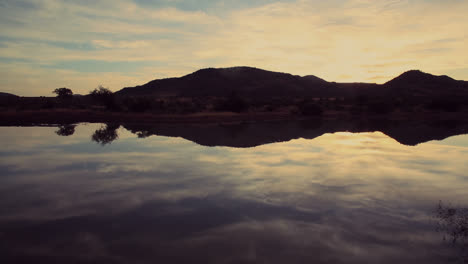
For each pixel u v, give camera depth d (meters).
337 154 14.34
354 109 53.72
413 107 57.38
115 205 7.12
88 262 4.55
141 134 22.67
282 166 11.63
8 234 5.50
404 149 16.00
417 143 18.44
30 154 13.85
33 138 19.52
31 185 8.80
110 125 30.28
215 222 6.15
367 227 5.90
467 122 36.28
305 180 9.53
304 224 6.05
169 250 4.95
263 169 11.09
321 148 16.22
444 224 5.99
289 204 7.28
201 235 5.53
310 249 4.99
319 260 4.62
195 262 4.56
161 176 9.98
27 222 6.06
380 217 6.42
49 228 5.79
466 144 18.03
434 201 7.48
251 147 16.47
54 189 8.42
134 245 5.12
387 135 22.88
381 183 9.20
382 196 7.91
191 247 5.05
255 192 8.24
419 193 8.16
